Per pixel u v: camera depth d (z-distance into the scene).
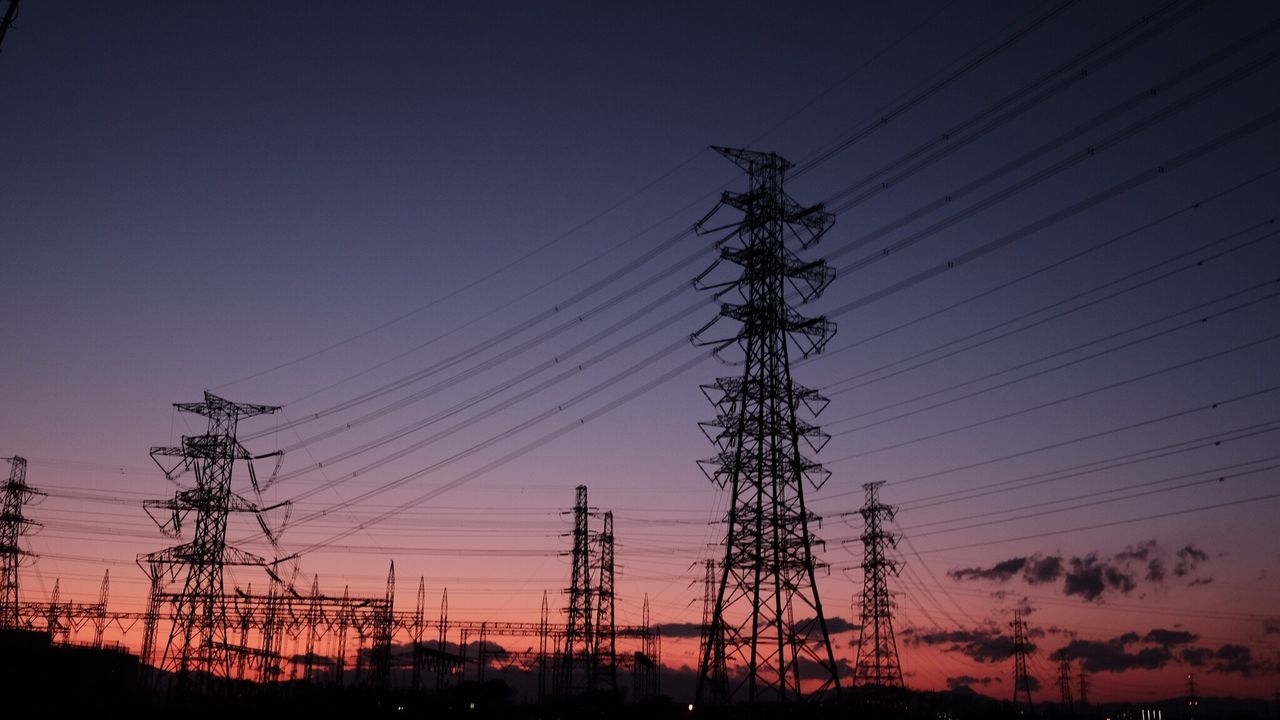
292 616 80.12
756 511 51.59
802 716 49.19
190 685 66.38
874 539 82.94
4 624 75.44
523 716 86.38
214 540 69.12
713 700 51.16
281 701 75.44
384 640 84.06
